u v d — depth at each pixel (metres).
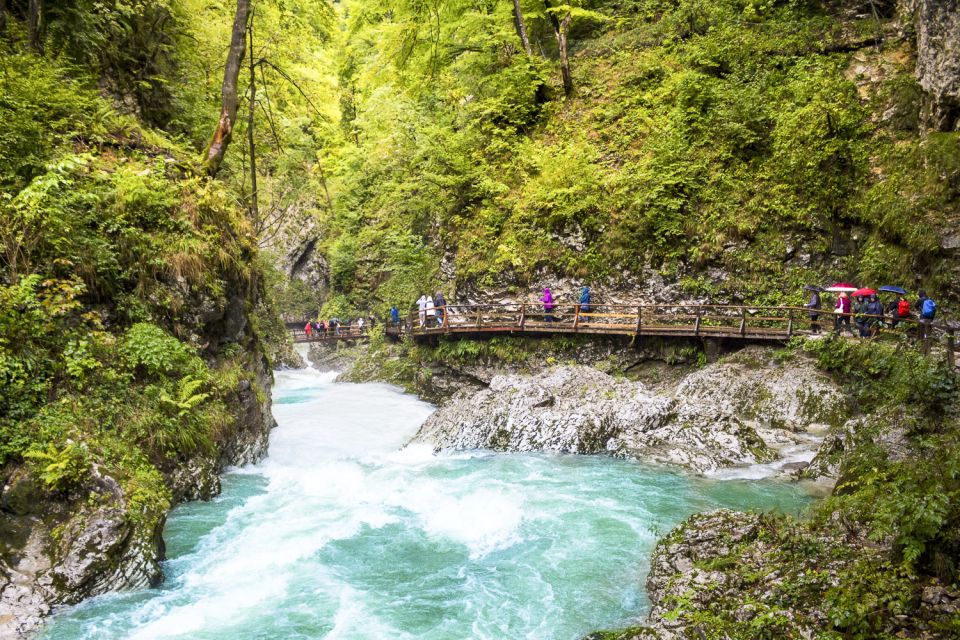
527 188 24.14
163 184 11.51
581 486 11.17
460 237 25.45
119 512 7.48
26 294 8.16
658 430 13.32
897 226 17.34
